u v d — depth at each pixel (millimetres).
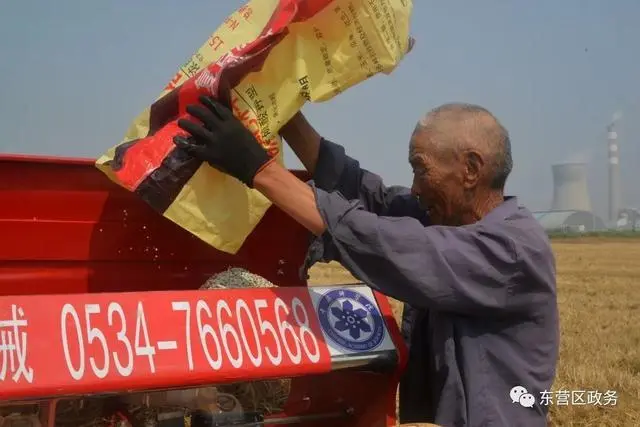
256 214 3016
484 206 3240
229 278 3637
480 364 3092
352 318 3111
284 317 2922
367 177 3852
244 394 3850
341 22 2895
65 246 3439
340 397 3432
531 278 3041
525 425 3104
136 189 2797
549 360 3180
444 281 2908
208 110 2734
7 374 2289
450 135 3160
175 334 2629
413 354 3385
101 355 2459
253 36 2969
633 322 18781
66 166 3381
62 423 3068
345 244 2857
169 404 3078
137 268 3648
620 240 92375
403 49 3070
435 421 3092
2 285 3314
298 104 2904
